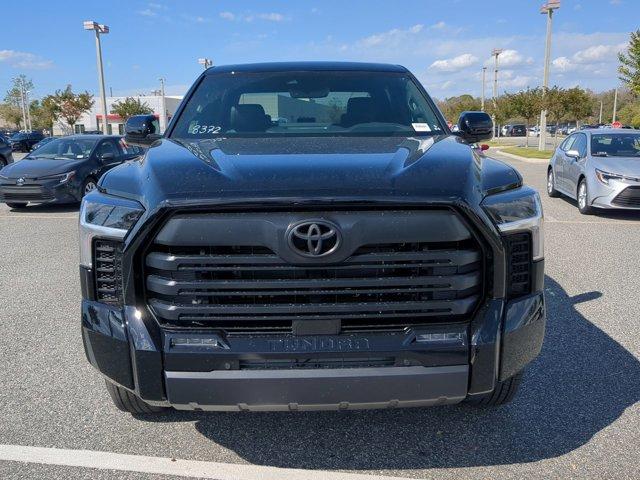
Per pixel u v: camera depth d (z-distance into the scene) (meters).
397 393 2.54
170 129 3.93
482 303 2.59
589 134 11.62
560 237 8.84
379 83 4.24
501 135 80.94
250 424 3.36
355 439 3.20
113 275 2.67
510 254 2.64
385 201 2.41
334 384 2.50
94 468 2.93
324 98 4.08
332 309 2.50
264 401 2.53
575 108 41.56
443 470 2.91
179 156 2.94
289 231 2.40
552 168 13.45
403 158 2.82
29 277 6.75
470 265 2.55
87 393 3.77
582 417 3.41
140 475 2.87
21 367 4.18
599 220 10.42
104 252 2.68
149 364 2.54
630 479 2.82
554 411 3.48
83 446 3.13
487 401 3.33
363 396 2.53
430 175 2.57
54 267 7.24
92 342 2.69
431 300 2.53
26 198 11.99
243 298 2.51
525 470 2.91
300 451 3.08
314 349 2.49
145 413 3.42
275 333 2.53
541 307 2.77
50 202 12.08
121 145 14.16
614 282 6.31
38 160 12.75
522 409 3.51
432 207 2.46
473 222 2.49
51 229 10.02
